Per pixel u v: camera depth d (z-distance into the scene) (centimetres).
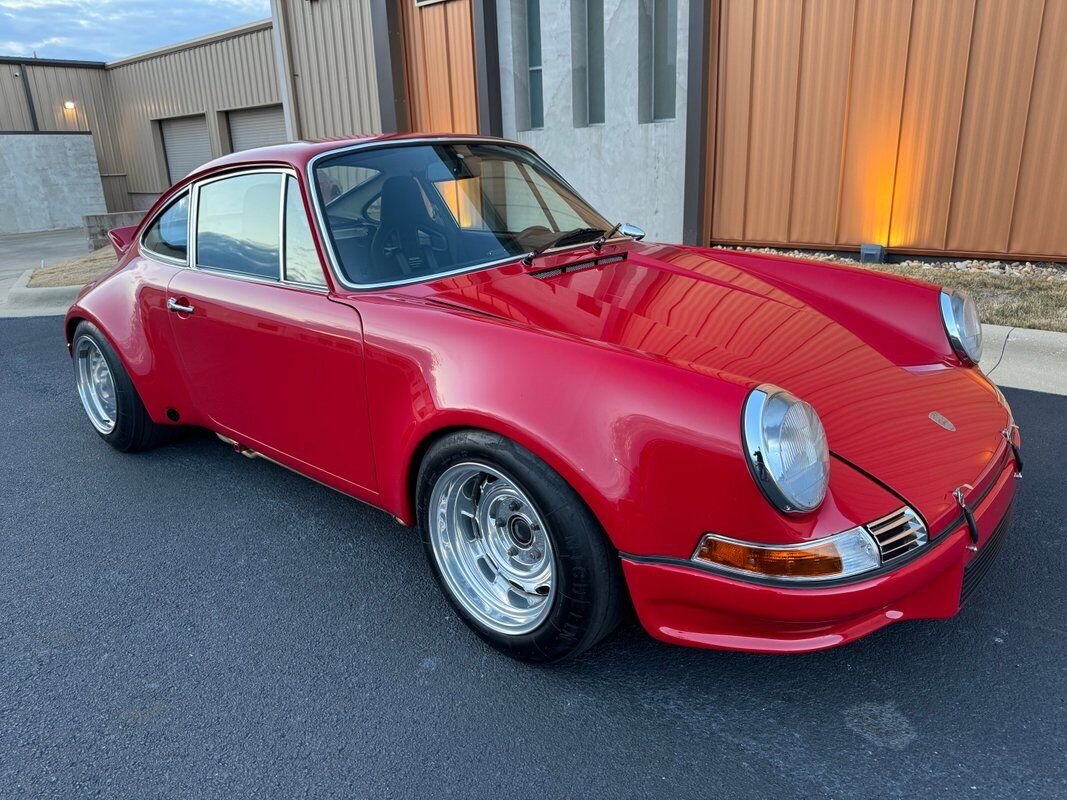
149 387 348
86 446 411
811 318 246
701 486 175
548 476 193
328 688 221
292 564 288
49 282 928
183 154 2369
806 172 725
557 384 193
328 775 190
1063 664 215
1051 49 580
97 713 214
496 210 297
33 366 577
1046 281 573
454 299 238
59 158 2355
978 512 194
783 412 170
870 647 226
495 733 201
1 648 244
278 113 2017
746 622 183
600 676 220
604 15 800
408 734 202
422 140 306
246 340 282
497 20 895
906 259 691
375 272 259
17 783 190
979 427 216
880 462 191
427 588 270
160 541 308
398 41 1006
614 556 196
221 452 396
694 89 748
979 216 645
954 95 629
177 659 236
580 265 271
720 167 780
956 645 225
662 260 288
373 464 248
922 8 625
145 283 338
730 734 196
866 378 221
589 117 877
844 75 678
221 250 306
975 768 181
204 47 2105
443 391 211
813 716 201
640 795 179
